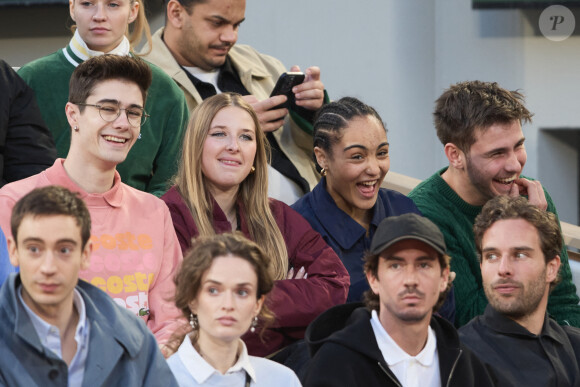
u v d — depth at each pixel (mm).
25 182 10328
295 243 11758
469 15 20578
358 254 12344
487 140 12672
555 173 21281
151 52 14117
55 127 12391
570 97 20812
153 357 8398
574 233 15555
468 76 20656
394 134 20359
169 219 10852
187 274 8906
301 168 14211
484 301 12688
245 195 11711
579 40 20766
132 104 10500
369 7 20172
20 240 7879
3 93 11602
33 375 7805
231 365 9102
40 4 18469
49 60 12555
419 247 9484
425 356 9602
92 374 7953
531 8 20594
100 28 12367
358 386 9438
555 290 13047
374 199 12414
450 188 13039
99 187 10492
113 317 8242
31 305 8023
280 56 20047
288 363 10562
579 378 10906
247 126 11586
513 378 10664
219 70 14430
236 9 13992
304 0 20047
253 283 8922
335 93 20203
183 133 12977
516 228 10867
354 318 9875
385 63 20250
